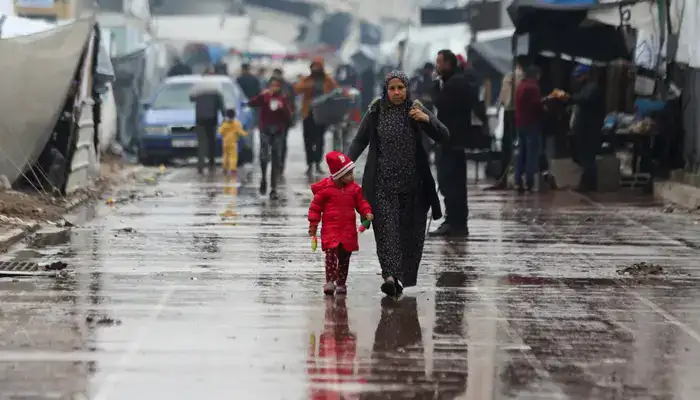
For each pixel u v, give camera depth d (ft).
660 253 101.55
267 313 73.72
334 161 79.46
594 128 158.10
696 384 58.03
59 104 131.95
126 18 267.59
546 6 152.56
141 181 173.68
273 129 153.48
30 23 156.87
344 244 79.51
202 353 63.10
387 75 80.07
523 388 57.00
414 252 81.20
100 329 68.49
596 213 132.67
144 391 55.72
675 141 153.99
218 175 189.16
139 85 227.61
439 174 111.96
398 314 74.02
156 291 80.48
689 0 139.33
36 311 73.41
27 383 56.90
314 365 60.80
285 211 132.77
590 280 87.40
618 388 57.16
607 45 162.30
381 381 57.88
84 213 128.16
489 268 92.63
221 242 105.29
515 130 172.04
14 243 101.65
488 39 206.18
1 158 130.72
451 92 109.60
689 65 139.74
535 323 71.92
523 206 140.56
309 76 190.39
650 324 71.97
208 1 395.14
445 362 61.87
